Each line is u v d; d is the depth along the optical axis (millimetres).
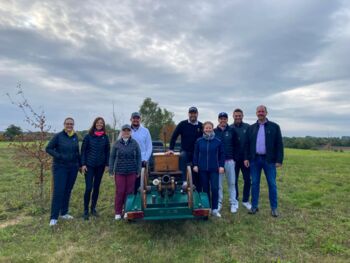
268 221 6371
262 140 6730
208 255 4738
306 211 7141
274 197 6742
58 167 6363
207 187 6590
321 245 5043
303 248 5008
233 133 7121
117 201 6500
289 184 10789
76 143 6594
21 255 4719
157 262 4480
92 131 6699
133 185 6457
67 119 6445
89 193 6652
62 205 6738
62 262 4484
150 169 6719
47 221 6504
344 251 4820
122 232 5781
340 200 8203
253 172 6906
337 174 13648
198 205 5488
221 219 6473
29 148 8211
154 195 5703
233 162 7043
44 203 7992
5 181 11242
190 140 7027
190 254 4785
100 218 6676
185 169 6184
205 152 6480
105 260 4566
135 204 5621
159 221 6371
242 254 4770
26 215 7043
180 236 5551
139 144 6988
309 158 25625
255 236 5539
